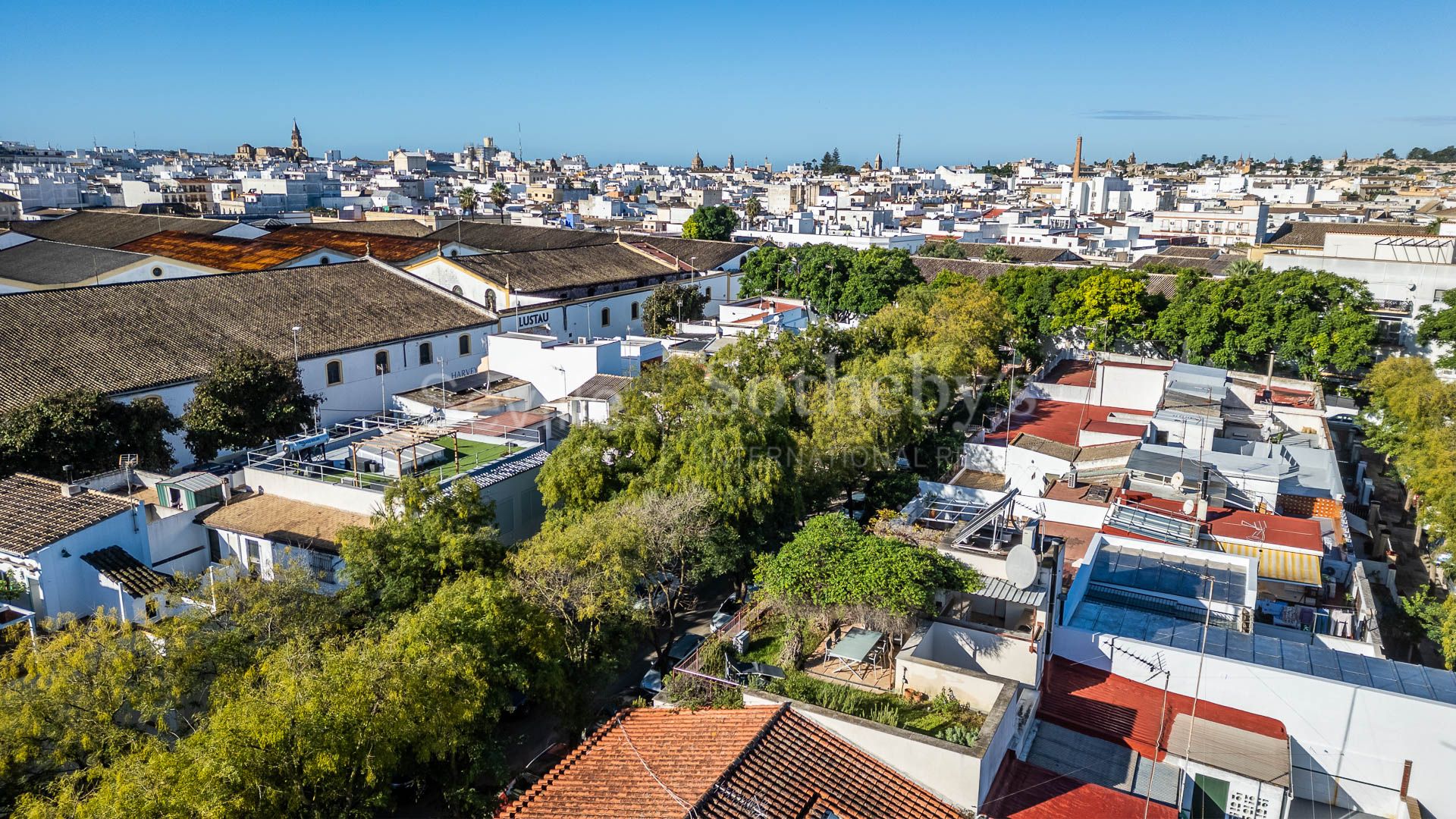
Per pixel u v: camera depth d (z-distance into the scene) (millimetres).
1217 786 21828
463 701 22125
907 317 62219
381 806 22438
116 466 42281
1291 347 66500
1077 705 24438
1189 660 25062
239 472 41875
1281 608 33031
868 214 169500
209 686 24750
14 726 22062
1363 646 28469
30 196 180125
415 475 38938
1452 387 51531
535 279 81250
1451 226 97688
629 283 89188
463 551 30094
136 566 34531
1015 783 20516
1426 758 22828
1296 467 46875
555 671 25969
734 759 18797
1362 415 60094
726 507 34156
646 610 33125
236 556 37969
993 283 83312
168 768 18672
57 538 33031
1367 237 86500
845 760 19609
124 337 52188
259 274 64000
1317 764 23922
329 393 58031
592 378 57844
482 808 23531
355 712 20328
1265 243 117688
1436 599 40469
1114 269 82938
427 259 81000
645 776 19172
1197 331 70688
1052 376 67812
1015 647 24062
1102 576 31016
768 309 83188
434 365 65812
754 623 26828
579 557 28656
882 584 23078
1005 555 27016
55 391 43750
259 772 19000
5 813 21500
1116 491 41906
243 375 46219
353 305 64562
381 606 29391
